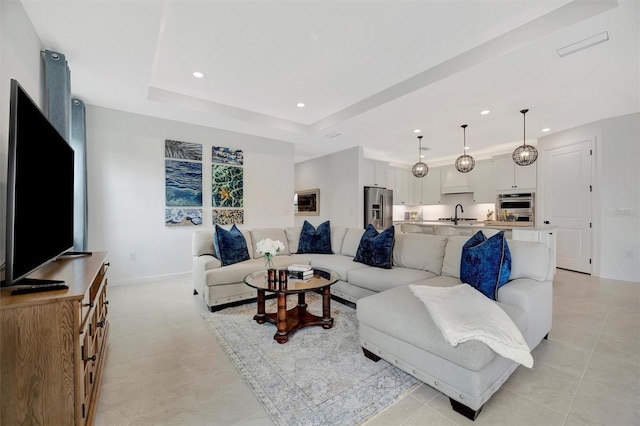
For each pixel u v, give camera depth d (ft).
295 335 8.11
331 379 6.02
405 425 4.75
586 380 5.94
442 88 10.82
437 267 9.61
